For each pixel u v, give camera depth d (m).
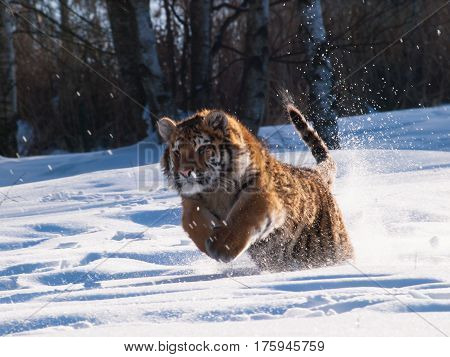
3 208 21.30
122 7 34.91
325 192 13.22
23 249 14.62
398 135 32.34
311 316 7.48
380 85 40.62
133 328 7.29
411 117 35.78
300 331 6.91
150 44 35.62
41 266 12.72
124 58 37.22
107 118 44.12
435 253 12.55
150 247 13.91
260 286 9.12
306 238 12.52
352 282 9.03
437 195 18.39
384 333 6.81
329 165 14.25
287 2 41.94
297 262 12.48
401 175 21.81
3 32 37.66
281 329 7.00
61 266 12.78
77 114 43.84
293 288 8.99
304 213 12.42
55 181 25.98
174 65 42.59
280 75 41.62
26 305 8.84
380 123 34.91
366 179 21.36
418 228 14.97
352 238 14.54
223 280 9.73
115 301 8.66
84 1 47.50
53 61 44.81
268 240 12.15
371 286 8.89
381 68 41.28
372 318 7.23
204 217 11.80
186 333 7.04
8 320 7.97
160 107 35.62
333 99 30.52
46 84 45.03
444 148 29.20
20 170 31.77
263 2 34.56
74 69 44.12
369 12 39.34
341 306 7.82
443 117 35.62
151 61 35.56
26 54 45.59
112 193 22.72
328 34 36.47
